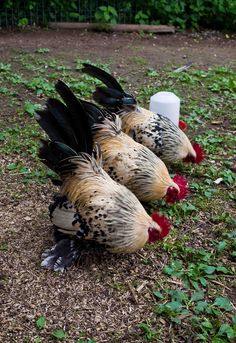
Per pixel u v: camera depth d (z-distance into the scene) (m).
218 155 1.59
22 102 1.91
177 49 2.87
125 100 1.38
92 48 2.76
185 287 1.04
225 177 1.46
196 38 3.13
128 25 3.13
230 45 3.04
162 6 3.17
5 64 2.33
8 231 1.17
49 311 0.96
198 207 1.31
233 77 2.34
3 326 0.92
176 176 1.31
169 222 1.23
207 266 1.09
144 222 1.04
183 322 0.95
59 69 2.31
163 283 1.04
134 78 2.27
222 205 1.33
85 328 0.93
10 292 1.00
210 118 1.86
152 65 2.50
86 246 1.08
